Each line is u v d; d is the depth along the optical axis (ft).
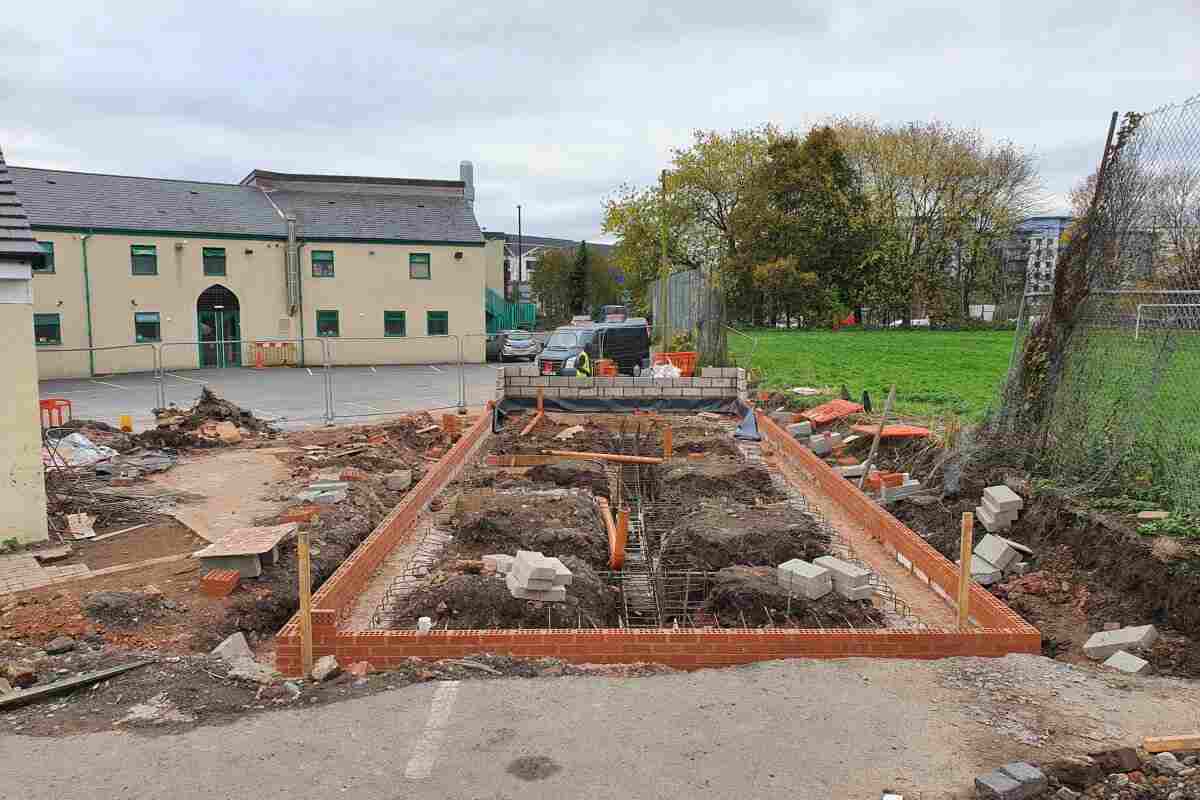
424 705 16.89
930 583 25.98
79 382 90.99
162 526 32.42
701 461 42.04
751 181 141.90
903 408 50.16
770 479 39.29
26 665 19.31
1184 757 14.92
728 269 138.21
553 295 222.69
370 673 19.02
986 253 144.56
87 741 15.83
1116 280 29.60
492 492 35.27
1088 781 14.35
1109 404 29.66
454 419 54.95
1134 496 27.66
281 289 111.24
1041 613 24.38
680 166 149.89
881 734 15.70
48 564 28.25
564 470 39.88
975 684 17.83
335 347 114.62
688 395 61.82
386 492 38.60
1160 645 20.77
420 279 118.21
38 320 94.84
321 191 125.80
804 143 137.59
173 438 48.85
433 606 23.32
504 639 19.56
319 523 31.91
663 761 14.80
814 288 134.10
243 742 15.61
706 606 25.39
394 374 101.60
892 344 97.19
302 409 69.72
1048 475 31.30
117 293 99.96
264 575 26.32
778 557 28.60
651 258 155.22
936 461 36.83
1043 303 33.76
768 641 19.52
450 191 132.77
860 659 19.29
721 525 30.35
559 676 18.34
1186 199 26.84
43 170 103.14
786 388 61.67
